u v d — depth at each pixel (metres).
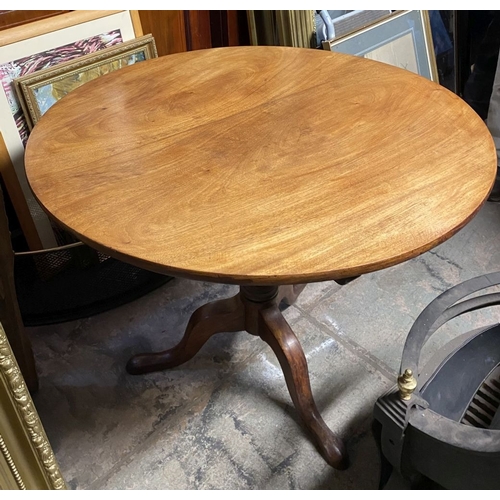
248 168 0.75
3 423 0.73
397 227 0.64
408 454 0.82
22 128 1.13
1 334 0.67
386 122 0.84
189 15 1.36
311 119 0.86
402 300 1.37
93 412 1.13
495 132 1.59
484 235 1.55
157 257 0.61
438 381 0.88
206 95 0.94
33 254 1.16
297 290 1.33
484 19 1.82
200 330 1.10
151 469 1.03
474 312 1.31
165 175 0.74
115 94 0.95
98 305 1.34
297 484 1.01
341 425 1.10
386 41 1.62
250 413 1.12
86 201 0.69
